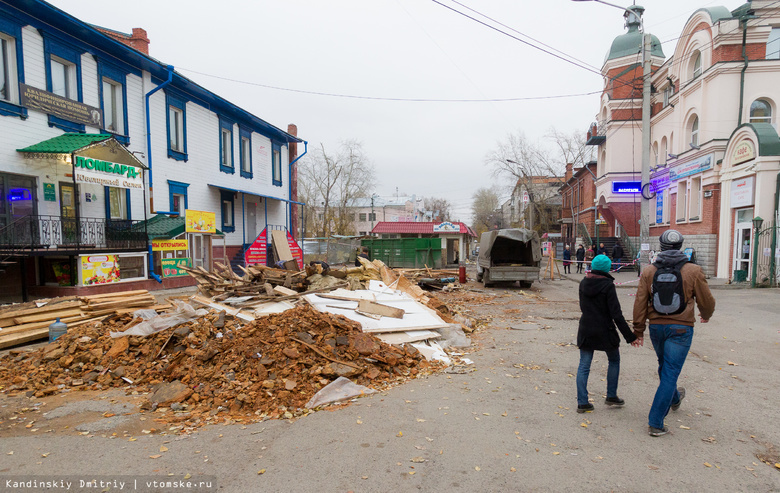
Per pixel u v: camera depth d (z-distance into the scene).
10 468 3.46
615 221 32.72
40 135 11.26
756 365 6.32
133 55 13.76
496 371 6.08
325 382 5.14
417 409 4.67
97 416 4.57
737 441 3.89
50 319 7.85
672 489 3.14
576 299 13.95
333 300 8.37
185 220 15.04
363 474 3.34
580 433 4.06
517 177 41.78
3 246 9.93
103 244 12.24
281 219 25.45
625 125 28.97
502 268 16.64
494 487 3.16
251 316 7.21
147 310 7.54
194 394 4.97
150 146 14.91
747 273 16.28
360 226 82.19
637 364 6.38
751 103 18.36
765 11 18.03
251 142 22.03
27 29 10.94
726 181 17.56
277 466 3.47
